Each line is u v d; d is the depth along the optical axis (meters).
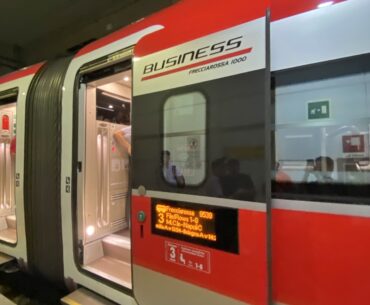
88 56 2.46
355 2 1.22
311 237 1.26
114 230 3.12
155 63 1.86
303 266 1.27
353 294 1.15
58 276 2.62
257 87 1.40
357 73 1.21
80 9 5.64
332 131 1.26
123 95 3.23
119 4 5.30
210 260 1.53
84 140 2.60
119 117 3.22
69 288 2.57
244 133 1.44
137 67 1.97
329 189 1.25
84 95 2.60
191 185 1.64
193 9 1.78
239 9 1.52
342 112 1.24
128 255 2.66
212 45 1.59
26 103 2.95
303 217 1.29
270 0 1.43
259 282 1.34
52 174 2.63
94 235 2.79
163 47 1.84
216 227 1.52
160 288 1.76
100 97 2.91
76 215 2.51
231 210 1.46
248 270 1.38
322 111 1.29
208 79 1.60
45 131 2.72
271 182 1.38
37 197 2.75
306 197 1.29
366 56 1.19
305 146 1.32
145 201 1.87
